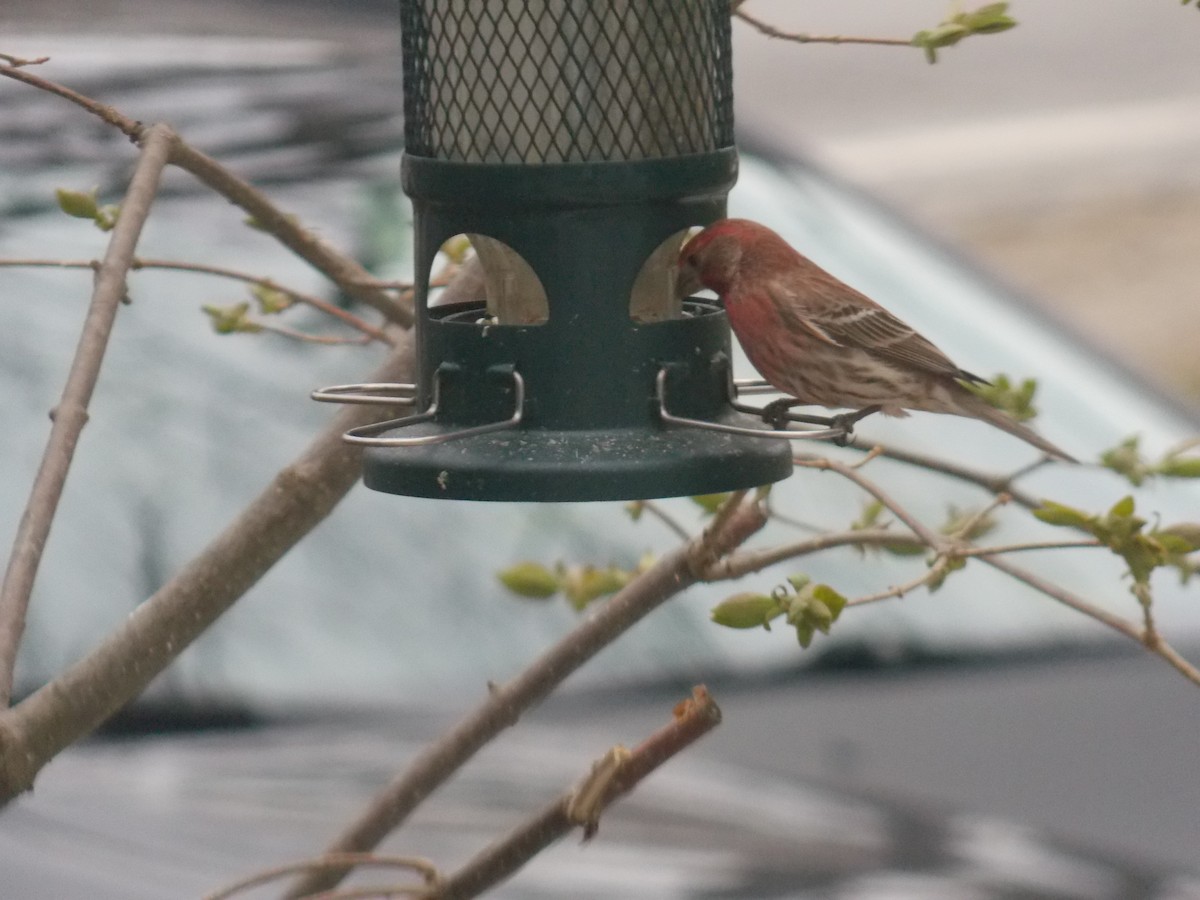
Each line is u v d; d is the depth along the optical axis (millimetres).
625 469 3693
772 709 5457
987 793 5156
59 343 5680
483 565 5617
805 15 25828
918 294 6500
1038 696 5531
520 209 3873
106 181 6062
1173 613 5965
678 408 3941
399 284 4152
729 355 4121
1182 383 15133
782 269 4738
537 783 5156
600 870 4793
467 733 3531
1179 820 5043
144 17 6855
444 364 3936
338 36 6965
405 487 3758
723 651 5664
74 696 3289
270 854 4711
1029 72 23891
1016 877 4844
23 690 5117
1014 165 20422
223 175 3865
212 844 4738
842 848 4891
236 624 5445
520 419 3844
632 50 3926
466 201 3906
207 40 6699
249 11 7082
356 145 6301
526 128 3936
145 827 4773
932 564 3473
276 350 5758
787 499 5953
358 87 6523
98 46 6551
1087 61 24328
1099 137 21234
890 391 4879
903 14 25797
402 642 5473
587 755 5281
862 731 5355
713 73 4066
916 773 5199
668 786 5098
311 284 5863
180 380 5664
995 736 5375
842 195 6891
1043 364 6449
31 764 3195
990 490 4215
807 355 4766
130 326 5730
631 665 5609
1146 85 23250
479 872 3041
